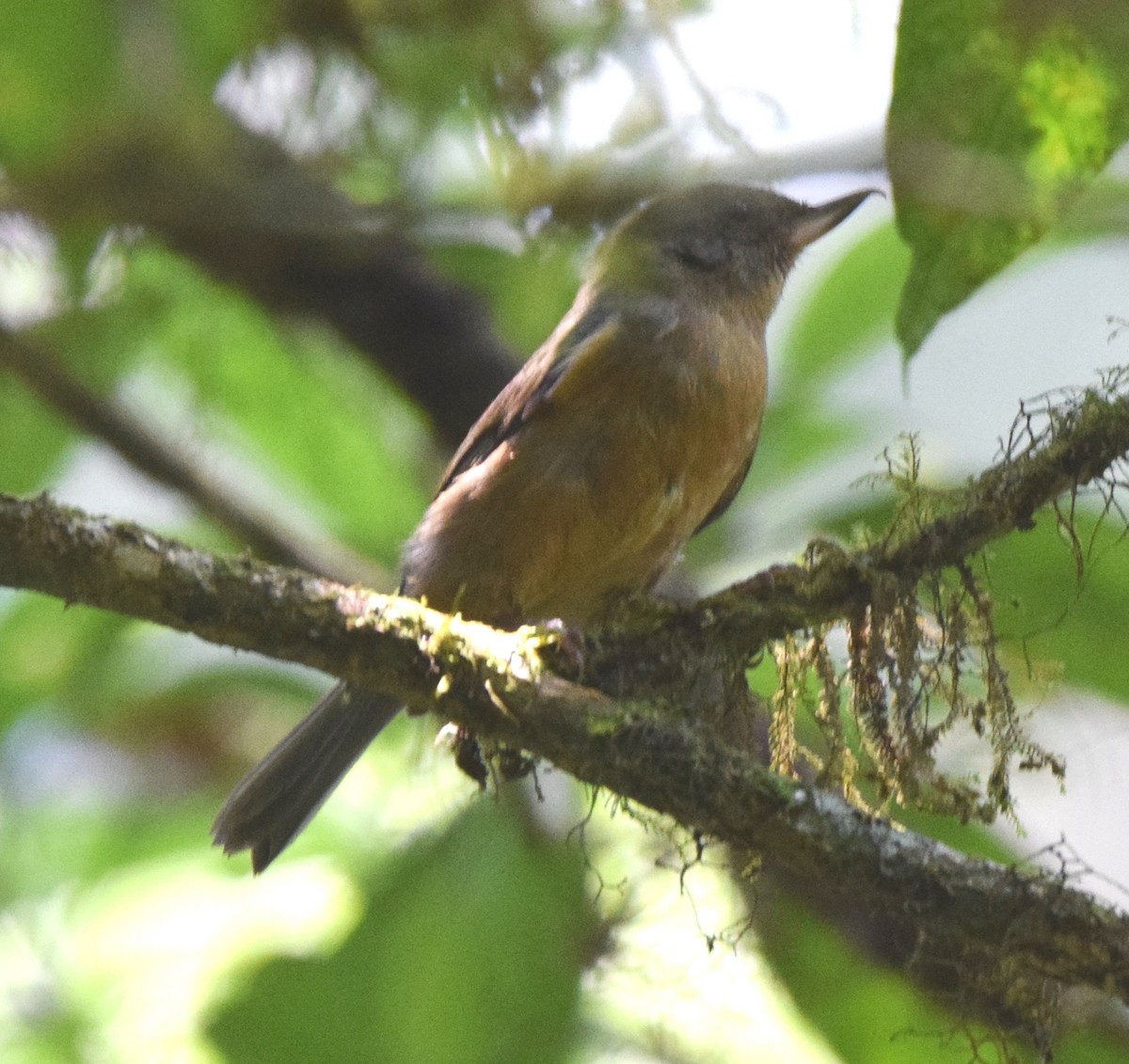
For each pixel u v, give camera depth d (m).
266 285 10.56
